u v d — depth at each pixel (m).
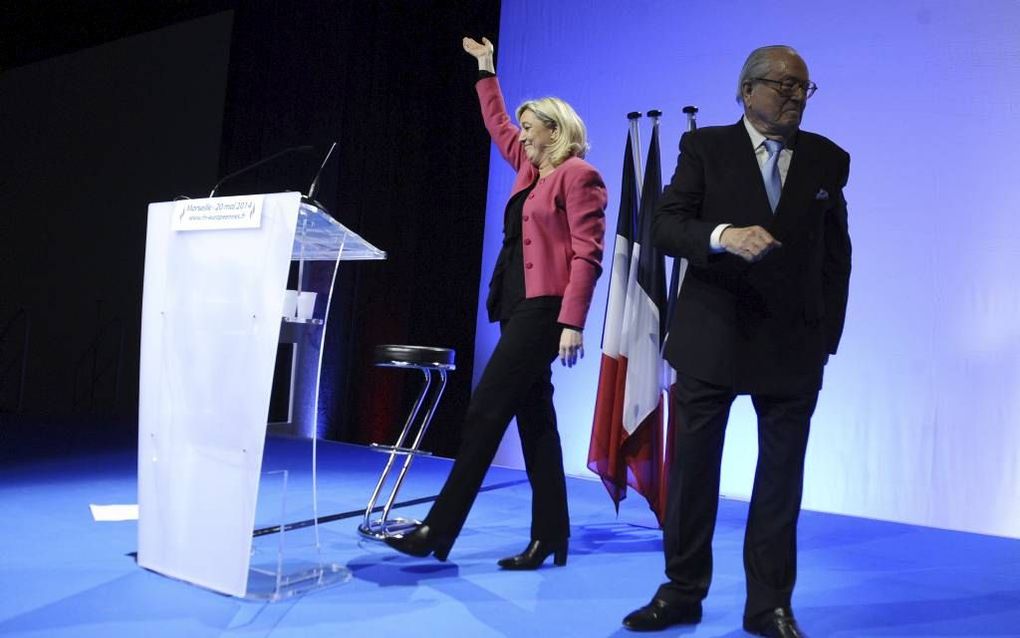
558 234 2.46
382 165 6.35
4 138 9.30
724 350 1.89
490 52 3.16
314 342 2.28
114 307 8.13
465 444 2.36
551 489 2.62
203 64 7.88
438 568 2.53
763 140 1.93
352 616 2.00
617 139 5.19
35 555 2.42
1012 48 4.11
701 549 2.02
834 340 2.05
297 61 6.93
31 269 8.84
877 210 4.34
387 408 6.22
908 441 4.20
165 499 2.25
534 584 2.41
